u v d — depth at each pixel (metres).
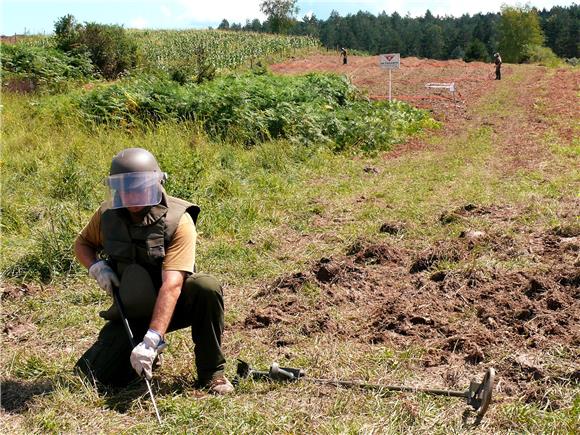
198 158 10.78
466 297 5.57
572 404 3.81
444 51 125.50
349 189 10.71
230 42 52.16
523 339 4.80
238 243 7.48
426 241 7.39
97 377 4.09
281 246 7.50
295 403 3.92
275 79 22.59
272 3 73.44
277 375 4.18
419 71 36.69
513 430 3.59
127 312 4.08
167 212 3.97
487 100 26.09
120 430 3.64
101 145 12.46
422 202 9.62
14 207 8.32
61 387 4.03
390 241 7.49
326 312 5.48
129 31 56.78
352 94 22.56
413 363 4.51
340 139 15.45
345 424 3.62
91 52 27.84
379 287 6.09
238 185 10.07
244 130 14.62
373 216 8.76
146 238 3.91
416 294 5.70
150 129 14.27
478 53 81.62
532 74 35.03
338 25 144.50
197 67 23.50
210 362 4.14
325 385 4.15
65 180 9.41
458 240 7.03
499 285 5.69
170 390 4.12
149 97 15.62
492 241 6.93
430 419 3.68
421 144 16.64
